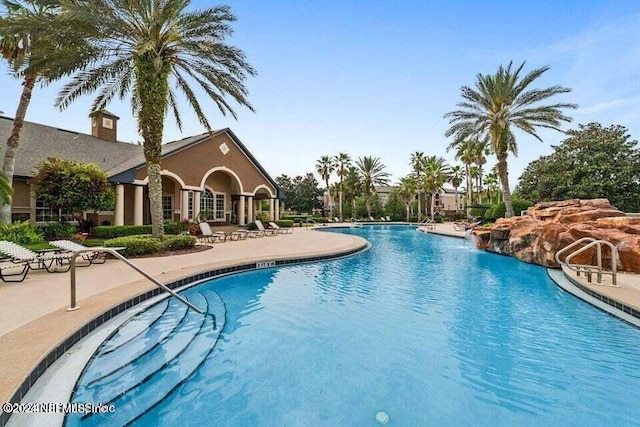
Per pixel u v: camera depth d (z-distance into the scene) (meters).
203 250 13.28
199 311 6.02
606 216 11.55
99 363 4.10
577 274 8.29
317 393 3.75
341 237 20.36
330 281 9.16
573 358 4.64
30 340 3.88
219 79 14.12
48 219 16.33
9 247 7.89
